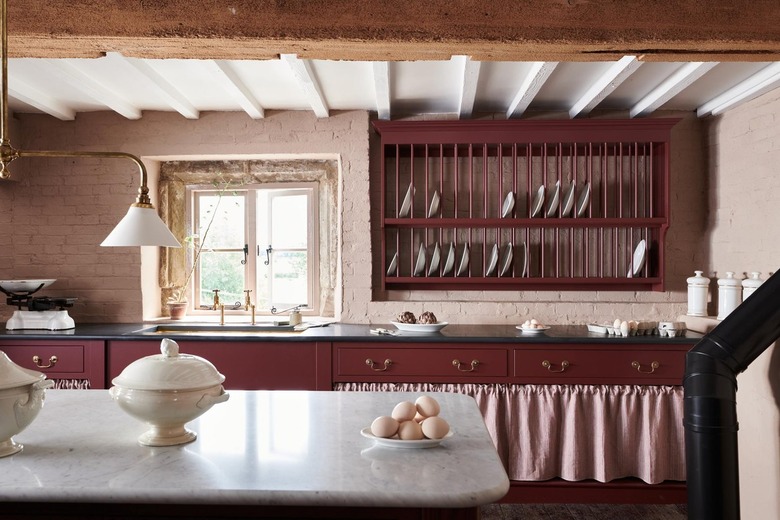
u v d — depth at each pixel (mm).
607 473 3291
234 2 2068
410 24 2082
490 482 1259
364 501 1194
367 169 4109
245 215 4535
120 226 2123
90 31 2053
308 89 3473
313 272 4449
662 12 2096
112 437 1594
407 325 3594
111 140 4168
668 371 3309
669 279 4152
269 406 1965
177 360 1548
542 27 2094
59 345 3484
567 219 3869
